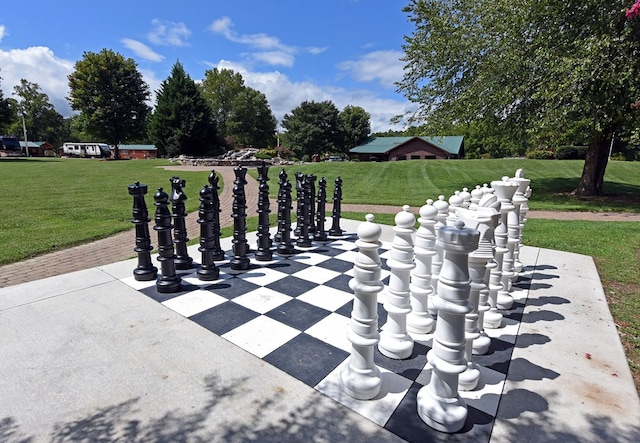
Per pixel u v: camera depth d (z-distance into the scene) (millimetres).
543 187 13773
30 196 10148
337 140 49438
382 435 1691
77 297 3193
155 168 20969
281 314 2936
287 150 40812
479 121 12211
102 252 5074
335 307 3086
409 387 2072
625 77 8086
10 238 5602
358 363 1979
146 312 2928
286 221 4672
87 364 2203
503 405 1897
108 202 9422
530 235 6215
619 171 18484
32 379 2051
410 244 2354
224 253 4555
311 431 1706
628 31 8195
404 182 15031
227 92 52469
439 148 37344
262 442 1639
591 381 2094
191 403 1884
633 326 2826
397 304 2377
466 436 1682
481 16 11367
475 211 2326
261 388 2018
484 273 2148
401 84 13703
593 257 4824
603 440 1649
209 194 3582
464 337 1735
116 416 1783
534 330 2717
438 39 12094
